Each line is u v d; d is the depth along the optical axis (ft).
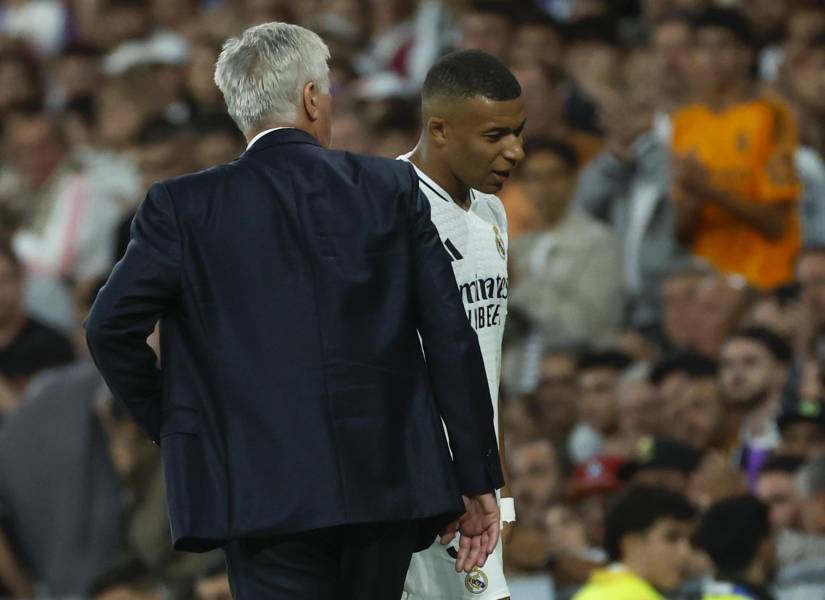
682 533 76.79
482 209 51.85
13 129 141.90
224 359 43.75
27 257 130.31
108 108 137.28
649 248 111.55
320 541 44.34
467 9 143.13
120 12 158.92
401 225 44.83
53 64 166.40
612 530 77.51
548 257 111.96
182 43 154.30
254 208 44.47
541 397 99.86
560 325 110.42
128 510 94.89
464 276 50.29
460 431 44.75
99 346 43.91
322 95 46.50
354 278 44.06
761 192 109.09
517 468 91.35
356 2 149.28
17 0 176.65
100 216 130.21
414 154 50.55
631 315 112.68
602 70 128.47
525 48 129.49
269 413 43.34
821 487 83.51
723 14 112.68
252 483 43.14
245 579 44.21
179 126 124.36
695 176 108.47
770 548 78.23
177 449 43.73
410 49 143.33
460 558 45.70
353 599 44.86
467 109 48.14
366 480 43.32
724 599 74.43
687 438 95.96
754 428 95.76
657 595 75.87
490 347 51.19
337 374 43.57
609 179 116.67
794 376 98.63
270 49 46.09
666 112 118.11
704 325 104.68
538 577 80.59
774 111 110.83
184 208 44.42
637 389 96.78
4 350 108.78
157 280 43.86
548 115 123.75
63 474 95.71
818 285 101.19
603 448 98.43
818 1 131.54
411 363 44.62
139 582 90.12
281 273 44.06
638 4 143.95
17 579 96.07
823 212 111.86
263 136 45.70
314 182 44.78
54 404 96.48
